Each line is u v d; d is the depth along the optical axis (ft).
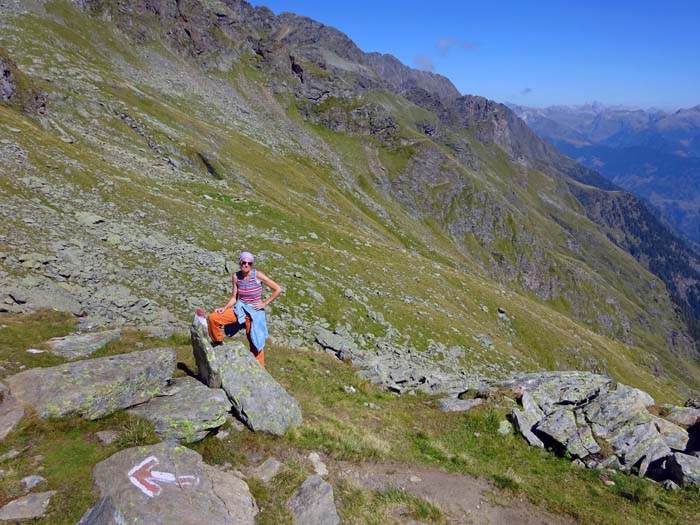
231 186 237.86
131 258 95.25
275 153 484.74
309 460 35.42
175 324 71.10
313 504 29.35
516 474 43.39
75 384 30.94
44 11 428.97
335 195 463.42
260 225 185.57
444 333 156.15
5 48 294.46
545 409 57.06
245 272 41.11
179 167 239.30
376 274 180.75
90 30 463.42
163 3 579.89
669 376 451.53
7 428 26.81
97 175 139.54
